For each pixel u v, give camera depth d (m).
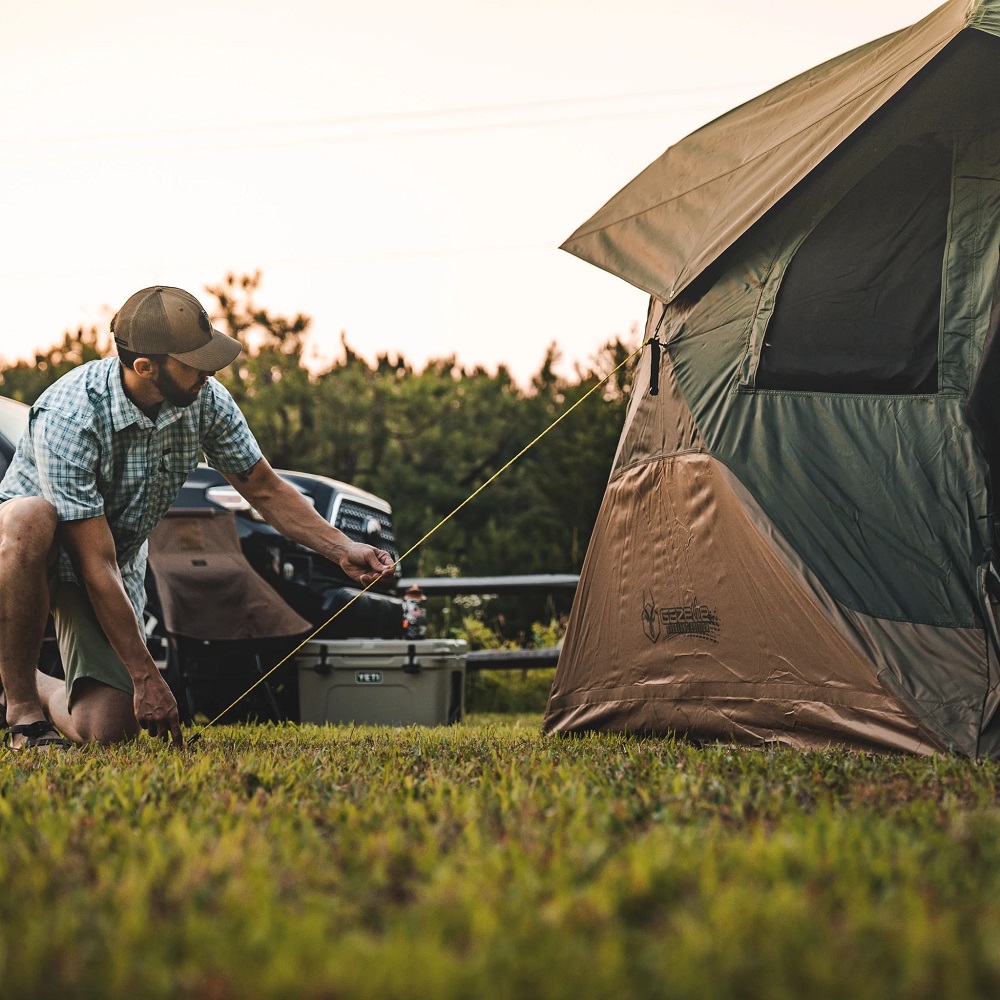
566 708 5.07
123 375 3.96
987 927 1.29
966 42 3.83
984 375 3.67
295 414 21.41
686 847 1.71
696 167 4.73
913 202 4.11
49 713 4.24
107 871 1.61
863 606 3.70
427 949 1.20
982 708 3.37
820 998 1.11
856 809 2.12
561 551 18.34
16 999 1.13
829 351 4.10
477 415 22.27
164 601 6.31
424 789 2.47
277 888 1.49
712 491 4.21
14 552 3.81
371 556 4.28
